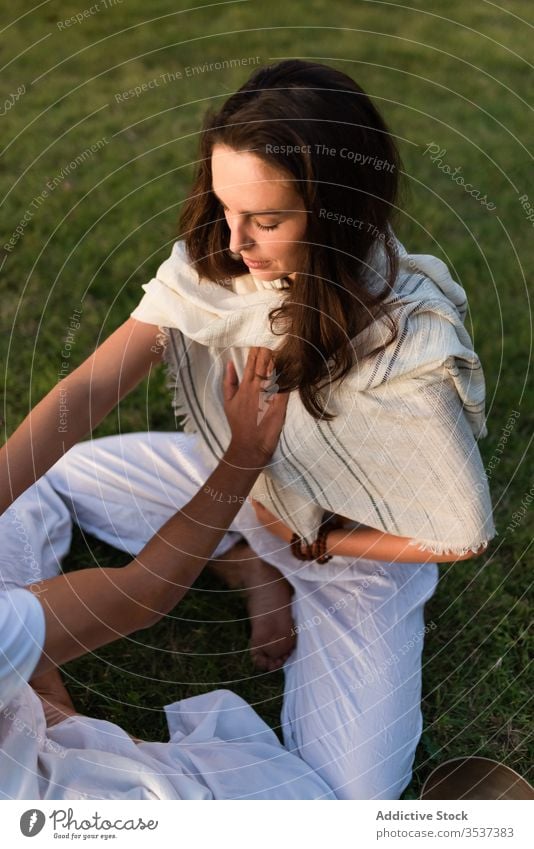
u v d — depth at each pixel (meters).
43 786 1.44
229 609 1.95
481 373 1.53
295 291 1.43
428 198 3.26
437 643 1.89
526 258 2.99
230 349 1.63
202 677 1.84
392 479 1.59
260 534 1.87
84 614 1.25
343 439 1.57
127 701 1.79
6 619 1.17
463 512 1.58
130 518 2.00
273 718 1.78
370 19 4.50
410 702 1.65
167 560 1.35
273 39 4.28
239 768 1.53
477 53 4.25
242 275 1.57
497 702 1.80
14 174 3.31
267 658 1.82
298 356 1.48
